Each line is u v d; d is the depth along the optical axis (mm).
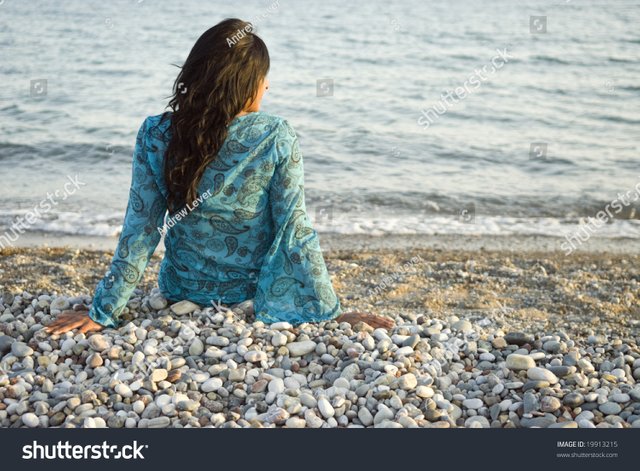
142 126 3621
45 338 3604
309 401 3203
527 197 8281
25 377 3316
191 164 3502
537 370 3439
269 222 3816
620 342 4004
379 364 3422
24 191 8086
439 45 18609
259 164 3588
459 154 10000
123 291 3678
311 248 3781
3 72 14547
